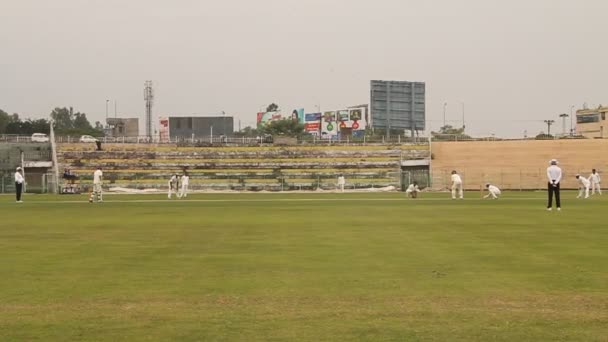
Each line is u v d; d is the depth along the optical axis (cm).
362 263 1806
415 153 8469
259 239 2392
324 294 1402
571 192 6675
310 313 1237
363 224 2978
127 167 8256
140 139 9062
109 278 1603
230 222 3133
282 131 12200
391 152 8531
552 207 4141
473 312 1241
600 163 7794
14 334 1105
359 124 11275
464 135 8938
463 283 1513
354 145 8788
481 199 5262
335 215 3544
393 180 7875
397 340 1059
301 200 5234
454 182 5347
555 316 1209
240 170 8300
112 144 8694
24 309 1280
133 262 1853
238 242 2305
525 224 2942
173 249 2127
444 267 1733
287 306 1294
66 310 1271
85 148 8525
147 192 7225
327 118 11781
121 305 1310
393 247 2141
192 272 1680
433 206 4322
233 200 5303
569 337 1073
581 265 1758
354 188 7675
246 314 1231
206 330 1123
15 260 1902
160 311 1259
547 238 2381
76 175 7825
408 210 3922
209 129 11212
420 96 11406
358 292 1420
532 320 1180
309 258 1906
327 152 8594
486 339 1062
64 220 3322
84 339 1073
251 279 1577
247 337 1079
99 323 1173
